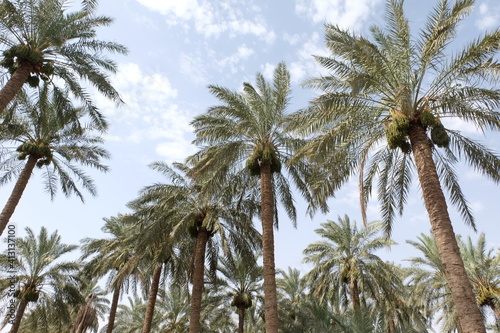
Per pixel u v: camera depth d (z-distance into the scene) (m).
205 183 15.88
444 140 9.70
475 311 7.23
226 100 15.62
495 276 23.02
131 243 21.98
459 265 7.80
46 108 15.96
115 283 18.02
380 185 13.18
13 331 22.42
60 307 25.38
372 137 11.47
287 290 32.22
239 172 16.98
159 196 20.09
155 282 22.50
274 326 11.60
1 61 12.56
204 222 16.56
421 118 9.70
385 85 10.73
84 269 27.48
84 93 14.85
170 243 18.30
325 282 24.31
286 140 15.20
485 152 10.65
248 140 15.68
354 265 23.08
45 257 24.64
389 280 22.70
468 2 9.02
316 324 19.19
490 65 8.97
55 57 13.76
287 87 15.70
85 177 19.72
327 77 11.81
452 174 11.88
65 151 18.41
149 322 21.09
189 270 20.17
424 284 24.42
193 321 16.02
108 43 14.88
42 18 12.80
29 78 12.84
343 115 11.55
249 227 19.06
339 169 12.10
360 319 15.65
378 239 23.95
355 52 10.46
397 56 10.36
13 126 16.17
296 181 16.36
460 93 9.80
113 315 25.38
